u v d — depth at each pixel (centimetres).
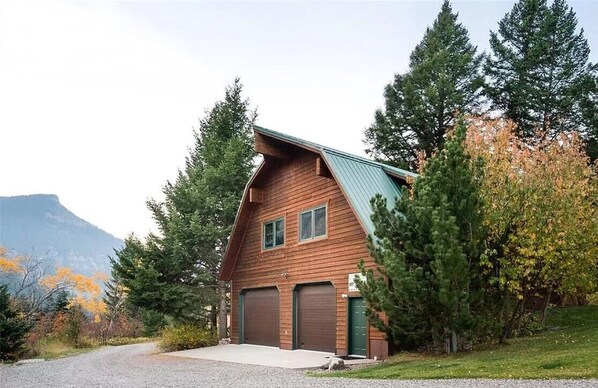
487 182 1395
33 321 2577
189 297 2583
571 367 874
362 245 1627
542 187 1402
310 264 1870
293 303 1948
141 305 2497
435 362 1147
